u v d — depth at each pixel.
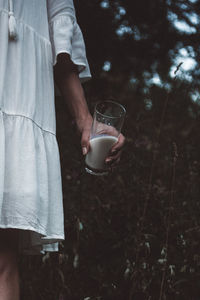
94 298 2.50
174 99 4.21
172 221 2.88
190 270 2.65
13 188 1.65
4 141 1.65
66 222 2.92
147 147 3.65
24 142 1.70
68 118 3.75
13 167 1.67
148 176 3.24
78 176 3.24
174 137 4.16
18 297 1.65
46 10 1.95
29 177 1.67
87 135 2.01
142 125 3.69
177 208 3.02
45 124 1.83
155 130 3.79
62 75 2.02
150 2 4.86
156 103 4.05
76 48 2.03
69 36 1.97
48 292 2.60
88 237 2.83
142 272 2.60
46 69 1.89
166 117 4.41
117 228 2.92
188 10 5.07
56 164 1.82
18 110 1.73
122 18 4.83
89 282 2.69
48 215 1.75
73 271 2.69
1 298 1.61
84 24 4.66
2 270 1.63
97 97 4.64
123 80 4.91
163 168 3.65
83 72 2.08
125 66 4.96
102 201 3.08
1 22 1.78
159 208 2.94
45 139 1.81
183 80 4.21
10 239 1.66
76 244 2.68
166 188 3.24
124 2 4.80
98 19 4.66
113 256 2.80
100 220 2.94
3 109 1.70
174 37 5.09
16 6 1.82
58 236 1.76
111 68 4.91
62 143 3.61
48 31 1.93
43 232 1.69
